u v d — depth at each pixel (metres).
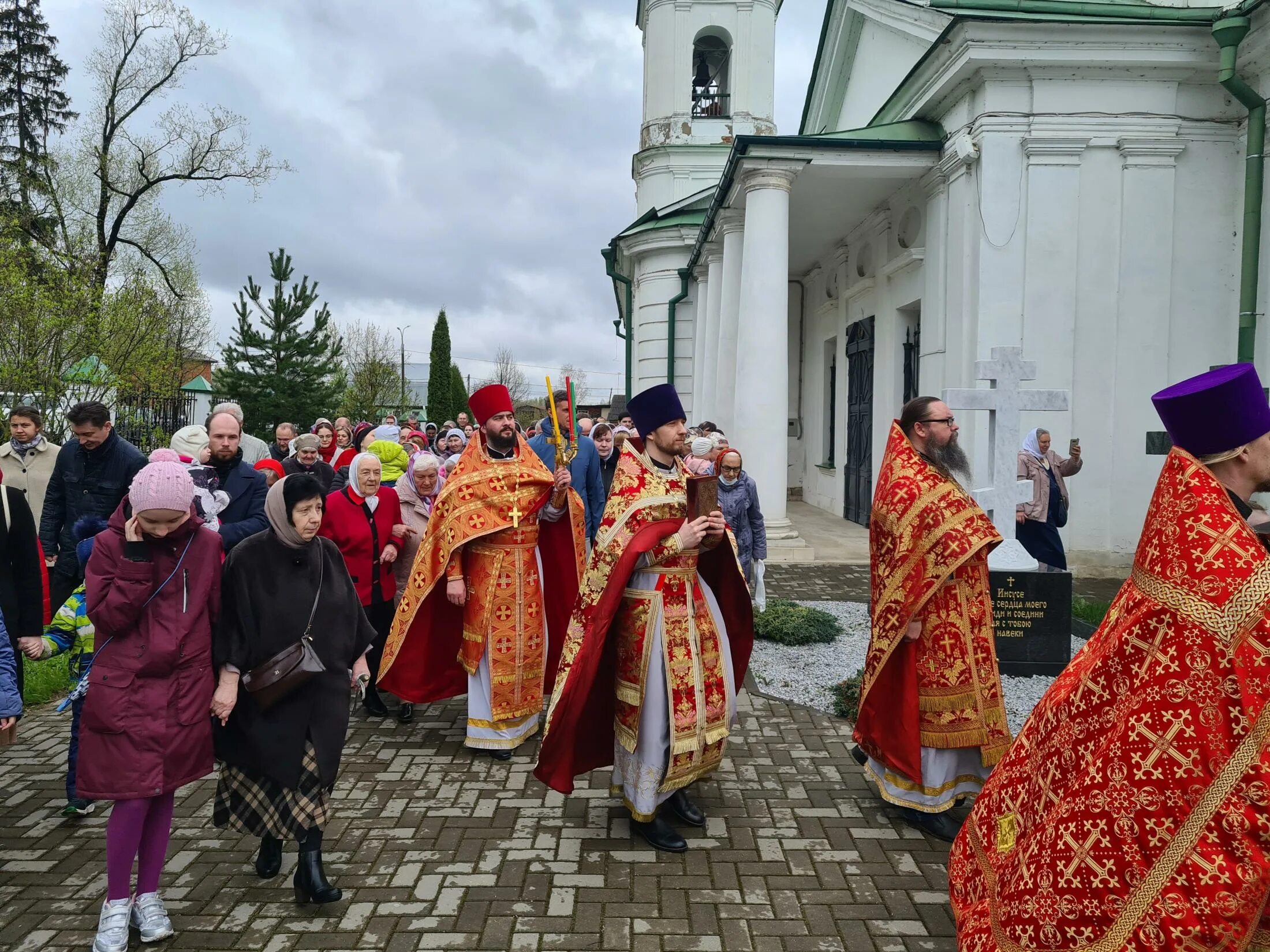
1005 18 9.84
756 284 11.84
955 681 4.05
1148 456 10.59
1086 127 10.38
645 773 3.95
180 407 17.70
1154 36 10.03
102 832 4.21
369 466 5.82
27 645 4.02
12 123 28.20
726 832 4.17
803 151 11.58
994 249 10.51
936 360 11.52
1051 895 1.93
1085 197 10.50
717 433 9.91
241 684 3.47
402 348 51.56
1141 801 1.81
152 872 3.35
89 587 3.20
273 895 3.60
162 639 3.24
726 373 15.03
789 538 12.06
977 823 2.37
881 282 14.16
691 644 4.00
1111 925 1.82
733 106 25.17
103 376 15.43
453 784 4.77
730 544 4.39
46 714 5.93
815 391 19.62
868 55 15.54
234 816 3.54
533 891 3.63
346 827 4.22
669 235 21.97
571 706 3.92
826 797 4.57
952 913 3.46
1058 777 2.04
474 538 5.12
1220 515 1.84
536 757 5.21
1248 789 1.70
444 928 3.36
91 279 16.97
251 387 28.19
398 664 5.60
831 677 6.68
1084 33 10.02
